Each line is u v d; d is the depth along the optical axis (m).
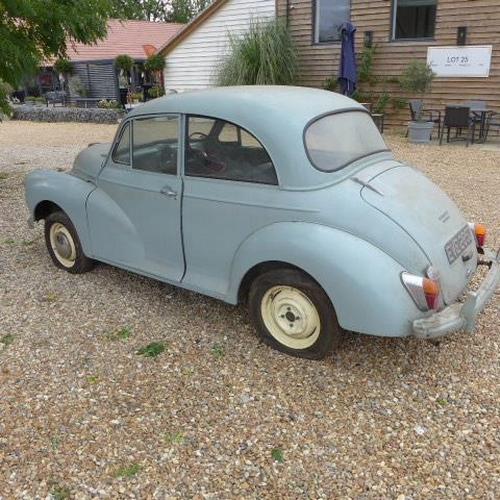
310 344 3.29
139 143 3.89
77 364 3.37
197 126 3.50
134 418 2.88
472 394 3.03
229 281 3.50
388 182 3.25
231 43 14.09
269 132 3.18
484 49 11.41
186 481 2.46
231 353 3.46
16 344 3.60
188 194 3.57
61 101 25.78
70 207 4.41
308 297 3.15
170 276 3.85
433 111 11.96
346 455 2.60
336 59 13.45
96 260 4.65
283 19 13.95
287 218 3.14
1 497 2.38
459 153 10.12
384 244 2.91
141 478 2.48
